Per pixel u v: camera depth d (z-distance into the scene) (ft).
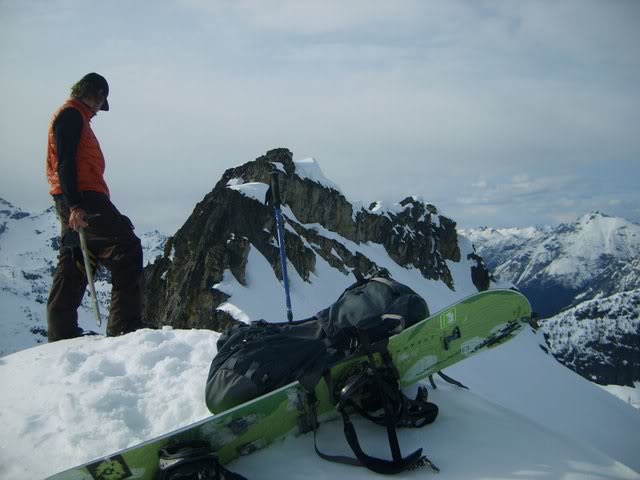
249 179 108.17
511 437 10.71
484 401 12.22
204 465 8.73
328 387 10.60
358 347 10.88
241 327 12.23
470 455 10.11
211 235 88.33
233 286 81.41
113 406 12.34
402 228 159.33
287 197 115.75
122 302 17.95
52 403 12.71
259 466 9.99
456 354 11.64
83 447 11.21
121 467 9.05
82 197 16.98
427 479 9.48
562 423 118.62
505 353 142.10
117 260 17.62
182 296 82.58
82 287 18.12
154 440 9.25
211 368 11.36
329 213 128.77
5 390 13.60
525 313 12.00
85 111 16.97
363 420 11.27
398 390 10.58
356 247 131.85
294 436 10.74
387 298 11.59
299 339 11.27
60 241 17.80
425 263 160.15
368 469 9.77
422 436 10.76
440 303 146.41
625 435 122.42
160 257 91.76
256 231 93.35
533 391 126.41
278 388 10.71
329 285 104.12
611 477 9.48
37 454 11.09
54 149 17.04
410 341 11.21
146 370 14.14
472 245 187.11
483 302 11.71
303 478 9.64
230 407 10.85
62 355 14.92
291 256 98.32
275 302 83.56
